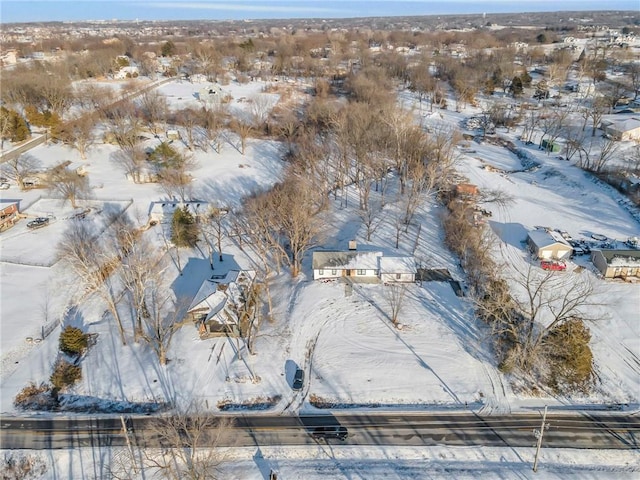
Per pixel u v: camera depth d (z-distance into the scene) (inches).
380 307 2503.7
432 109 6141.7
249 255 3024.1
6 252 2967.5
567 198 3750.0
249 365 2149.4
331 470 1678.2
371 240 3139.8
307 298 2571.4
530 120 5585.6
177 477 1612.9
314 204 3368.6
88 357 2199.8
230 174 4183.1
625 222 3319.4
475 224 3248.0
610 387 2018.9
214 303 2399.1
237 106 5910.4
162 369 2126.0
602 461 1699.1
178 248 3070.9
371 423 1862.7
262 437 1804.9
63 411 1931.6
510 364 2053.4
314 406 1945.1
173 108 5698.8
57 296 2596.0
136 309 2301.9
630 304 2477.9
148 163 4234.7
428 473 1662.2
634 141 4687.5
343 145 3818.9
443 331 2333.9
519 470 1665.8
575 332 2063.2
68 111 5172.2
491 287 2402.8
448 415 1893.5
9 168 4089.6
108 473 1669.5
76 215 3435.0
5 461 1722.4
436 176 3715.6
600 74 7150.6
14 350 2222.0
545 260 2861.7
